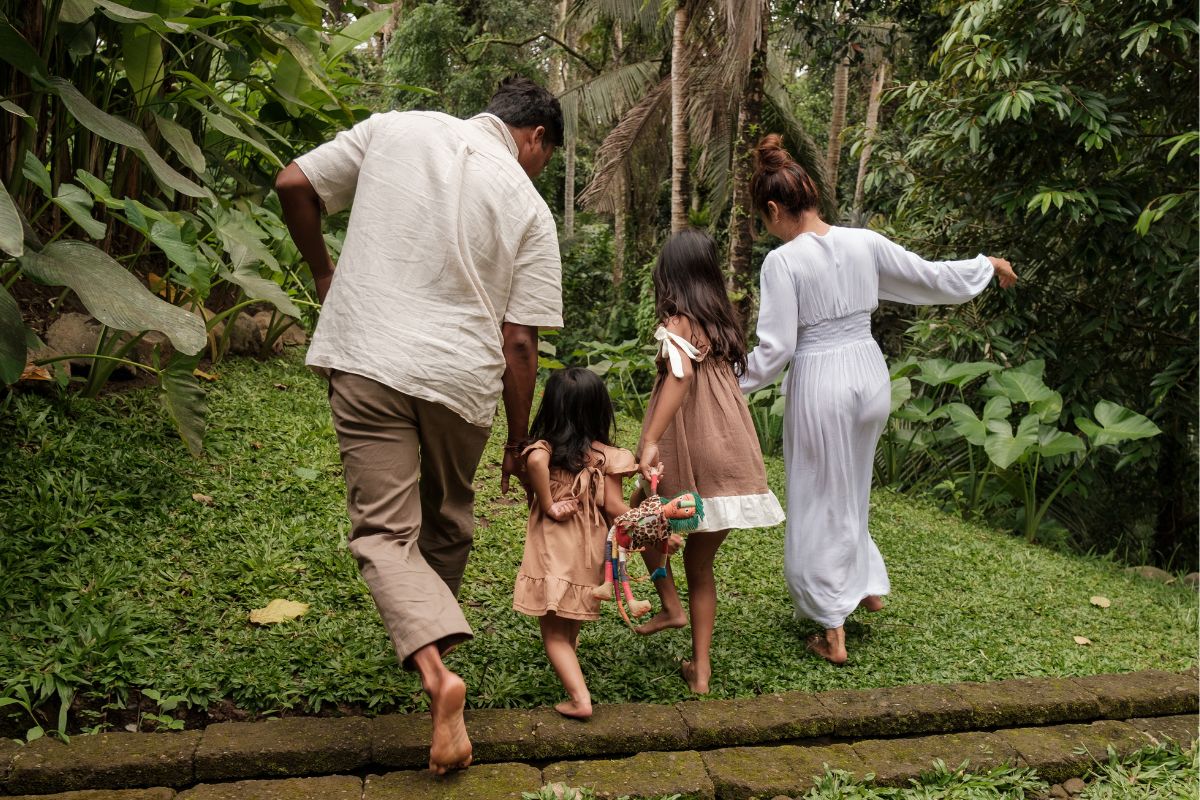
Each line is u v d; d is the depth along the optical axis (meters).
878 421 3.14
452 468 2.43
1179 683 2.99
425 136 2.32
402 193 2.27
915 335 7.00
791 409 3.16
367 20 5.44
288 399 4.73
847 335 3.12
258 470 3.80
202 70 4.54
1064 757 2.56
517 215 2.33
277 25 4.52
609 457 2.65
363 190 2.30
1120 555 6.77
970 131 5.69
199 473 3.62
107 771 2.10
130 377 4.23
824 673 3.00
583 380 2.66
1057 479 6.49
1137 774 2.52
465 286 2.25
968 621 3.59
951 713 2.70
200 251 3.92
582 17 15.71
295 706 2.47
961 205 6.72
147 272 4.71
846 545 3.10
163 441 3.75
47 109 3.82
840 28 9.09
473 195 2.28
